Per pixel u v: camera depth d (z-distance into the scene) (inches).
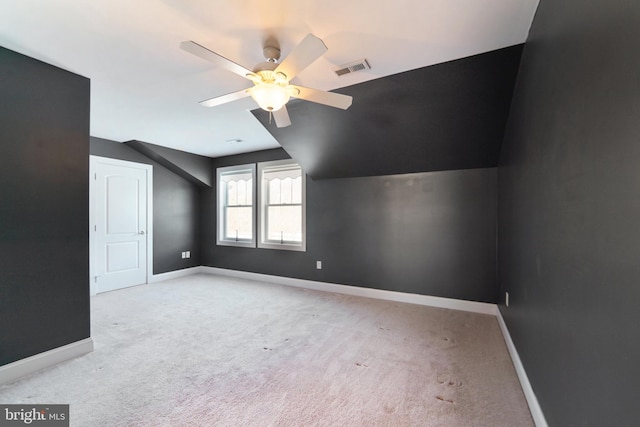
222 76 90.8
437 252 134.9
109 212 163.2
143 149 174.9
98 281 157.2
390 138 122.1
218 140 164.9
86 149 90.5
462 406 63.7
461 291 129.8
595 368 35.2
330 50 76.1
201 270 214.1
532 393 62.1
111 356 86.4
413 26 66.6
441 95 95.8
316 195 167.3
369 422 58.9
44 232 80.9
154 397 66.8
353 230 155.8
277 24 65.7
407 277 141.4
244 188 200.1
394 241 144.8
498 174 120.7
